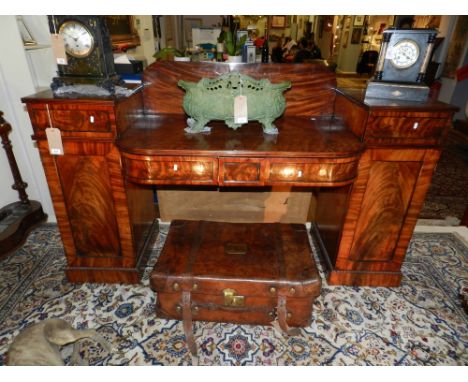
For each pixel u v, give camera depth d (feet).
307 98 5.28
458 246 6.34
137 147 3.88
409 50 4.21
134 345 4.18
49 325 3.84
